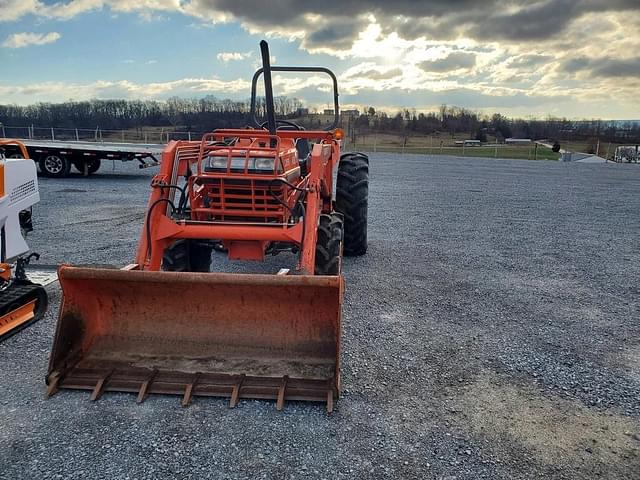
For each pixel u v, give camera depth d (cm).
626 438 301
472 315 493
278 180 421
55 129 4019
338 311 314
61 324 334
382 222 998
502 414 321
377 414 316
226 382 329
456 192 1544
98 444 281
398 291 559
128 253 690
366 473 264
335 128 648
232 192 439
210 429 296
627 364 398
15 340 414
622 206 1295
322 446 284
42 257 663
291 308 345
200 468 265
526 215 1124
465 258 718
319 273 466
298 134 617
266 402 323
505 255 743
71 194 1275
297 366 337
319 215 488
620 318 497
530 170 2539
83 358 347
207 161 442
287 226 417
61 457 270
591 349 423
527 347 423
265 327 349
